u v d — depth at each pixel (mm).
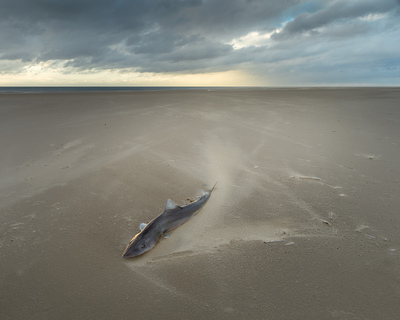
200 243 3264
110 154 6516
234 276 2707
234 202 4254
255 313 2279
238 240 3311
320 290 2508
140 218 3783
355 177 5172
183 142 7699
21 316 2252
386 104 17516
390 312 2262
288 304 2365
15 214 3811
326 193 4512
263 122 11031
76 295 2469
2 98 18078
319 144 7645
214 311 2309
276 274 2723
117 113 12734
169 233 3465
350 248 3107
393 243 3182
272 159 6301
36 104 15375
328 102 18938
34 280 2639
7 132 8570
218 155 6559
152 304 2383
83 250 3094
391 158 6316
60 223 3609
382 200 4230
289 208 4051
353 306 2328
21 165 5707
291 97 23016
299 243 3221
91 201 4219
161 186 4801
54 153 6547
